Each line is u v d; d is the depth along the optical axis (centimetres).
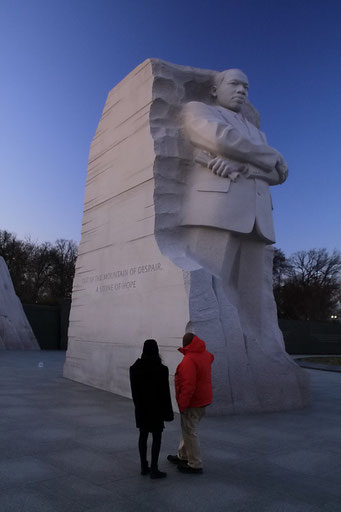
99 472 385
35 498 321
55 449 452
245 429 582
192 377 391
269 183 829
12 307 2217
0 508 302
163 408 383
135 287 820
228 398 683
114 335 865
